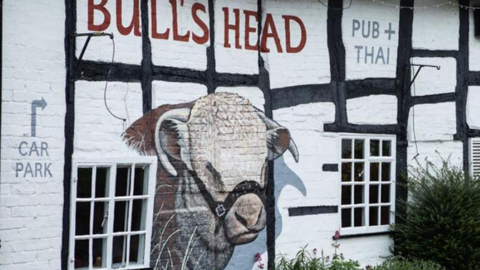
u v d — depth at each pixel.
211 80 8.44
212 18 8.48
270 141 8.89
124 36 7.78
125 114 7.76
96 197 7.63
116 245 7.78
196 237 8.27
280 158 8.98
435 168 10.40
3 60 6.98
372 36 9.83
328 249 9.41
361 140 9.80
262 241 8.81
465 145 10.72
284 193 9.02
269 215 8.88
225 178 8.50
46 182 7.23
